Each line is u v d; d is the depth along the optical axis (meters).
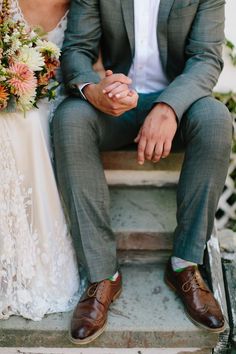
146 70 2.40
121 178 2.59
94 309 2.06
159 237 2.37
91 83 2.14
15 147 1.97
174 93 2.09
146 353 2.19
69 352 2.19
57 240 2.14
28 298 2.14
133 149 2.45
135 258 2.43
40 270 2.15
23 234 2.08
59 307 2.18
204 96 2.14
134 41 2.31
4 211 2.04
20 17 2.25
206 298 2.10
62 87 2.39
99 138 2.16
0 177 2.00
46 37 2.33
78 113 2.03
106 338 2.12
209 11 2.21
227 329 2.11
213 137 1.97
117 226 2.37
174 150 2.44
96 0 2.25
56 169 2.07
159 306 2.19
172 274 2.22
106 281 2.13
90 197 2.03
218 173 2.00
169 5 2.20
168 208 2.48
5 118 1.93
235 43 2.62
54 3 2.27
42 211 2.07
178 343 2.14
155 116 2.07
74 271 2.24
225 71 2.68
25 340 2.14
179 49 2.30
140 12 2.27
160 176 2.58
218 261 2.35
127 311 2.17
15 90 1.87
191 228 2.07
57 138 2.01
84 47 2.29
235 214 2.94
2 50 1.90
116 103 2.03
